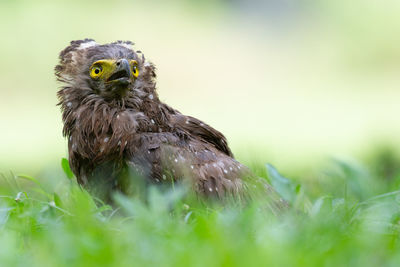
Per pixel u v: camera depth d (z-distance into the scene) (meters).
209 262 6.43
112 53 9.87
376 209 8.91
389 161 16.86
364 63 45.69
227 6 52.34
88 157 9.67
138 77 9.98
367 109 35.19
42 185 11.31
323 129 29.92
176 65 43.62
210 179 9.39
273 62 46.16
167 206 8.96
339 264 6.57
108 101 9.78
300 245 6.98
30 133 29.03
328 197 9.33
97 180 9.62
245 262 6.40
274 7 53.16
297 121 32.25
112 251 6.73
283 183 9.94
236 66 45.00
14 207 8.70
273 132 29.17
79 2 45.44
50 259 6.72
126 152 9.38
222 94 39.12
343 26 49.06
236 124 31.44
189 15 50.03
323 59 46.91
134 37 45.38
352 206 9.28
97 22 45.09
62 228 7.73
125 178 9.41
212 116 33.59
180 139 9.65
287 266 6.43
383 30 47.03
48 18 43.31
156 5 49.12
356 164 11.76
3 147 25.59
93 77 9.77
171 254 6.75
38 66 39.25
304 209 10.27
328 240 7.20
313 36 50.47
